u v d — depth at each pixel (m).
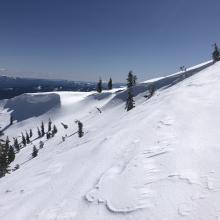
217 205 6.45
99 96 190.12
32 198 11.75
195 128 12.52
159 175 8.85
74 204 9.24
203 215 6.27
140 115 21.84
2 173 44.03
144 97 130.88
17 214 10.48
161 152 10.71
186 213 6.54
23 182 15.91
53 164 18.02
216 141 10.19
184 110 16.67
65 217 8.57
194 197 7.04
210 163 8.56
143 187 8.41
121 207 7.79
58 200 10.15
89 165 13.09
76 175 12.38
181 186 7.74
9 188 15.82
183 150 10.20
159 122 15.44
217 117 13.23
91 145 18.78
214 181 7.46
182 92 23.30
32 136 163.00
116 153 13.09
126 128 17.89
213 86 22.48
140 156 11.08
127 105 95.44
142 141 13.12
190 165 8.86
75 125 128.62
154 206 7.24
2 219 10.62
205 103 17.06
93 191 9.53
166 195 7.54
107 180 10.01
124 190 8.70
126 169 10.32
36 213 9.77
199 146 10.12
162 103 21.92
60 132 127.62
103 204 8.41
